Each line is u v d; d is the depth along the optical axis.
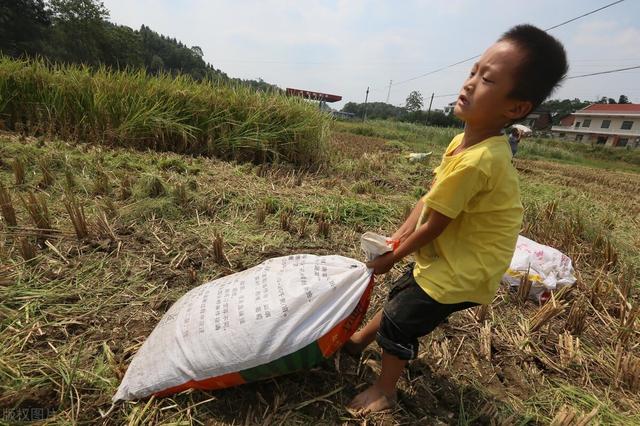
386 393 1.83
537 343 2.58
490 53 1.42
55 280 2.47
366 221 4.33
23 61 6.71
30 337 2.00
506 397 2.09
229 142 6.59
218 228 3.54
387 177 6.81
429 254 1.67
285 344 1.68
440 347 2.39
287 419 1.74
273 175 5.59
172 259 2.90
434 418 1.87
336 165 7.17
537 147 27.14
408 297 1.66
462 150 1.58
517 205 1.55
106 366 1.88
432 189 1.54
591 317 3.04
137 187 3.98
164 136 6.45
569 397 2.13
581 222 5.08
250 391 1.86
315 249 3.45
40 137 5.84
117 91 6.39
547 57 1.32
